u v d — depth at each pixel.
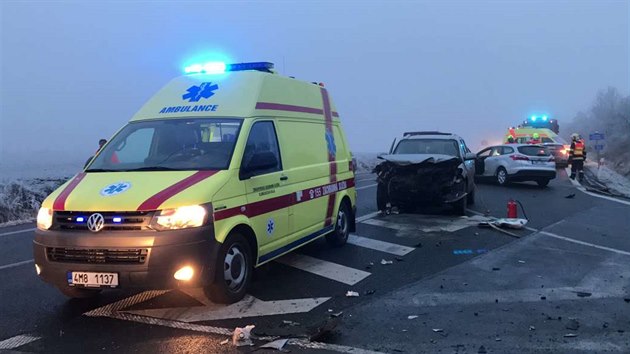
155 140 5.91
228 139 5.68
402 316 5.12
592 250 7.99
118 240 4.66
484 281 6.31
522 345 4.40
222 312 5.22
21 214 12.11
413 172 10.97
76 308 5.39
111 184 5.14
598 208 12.58
